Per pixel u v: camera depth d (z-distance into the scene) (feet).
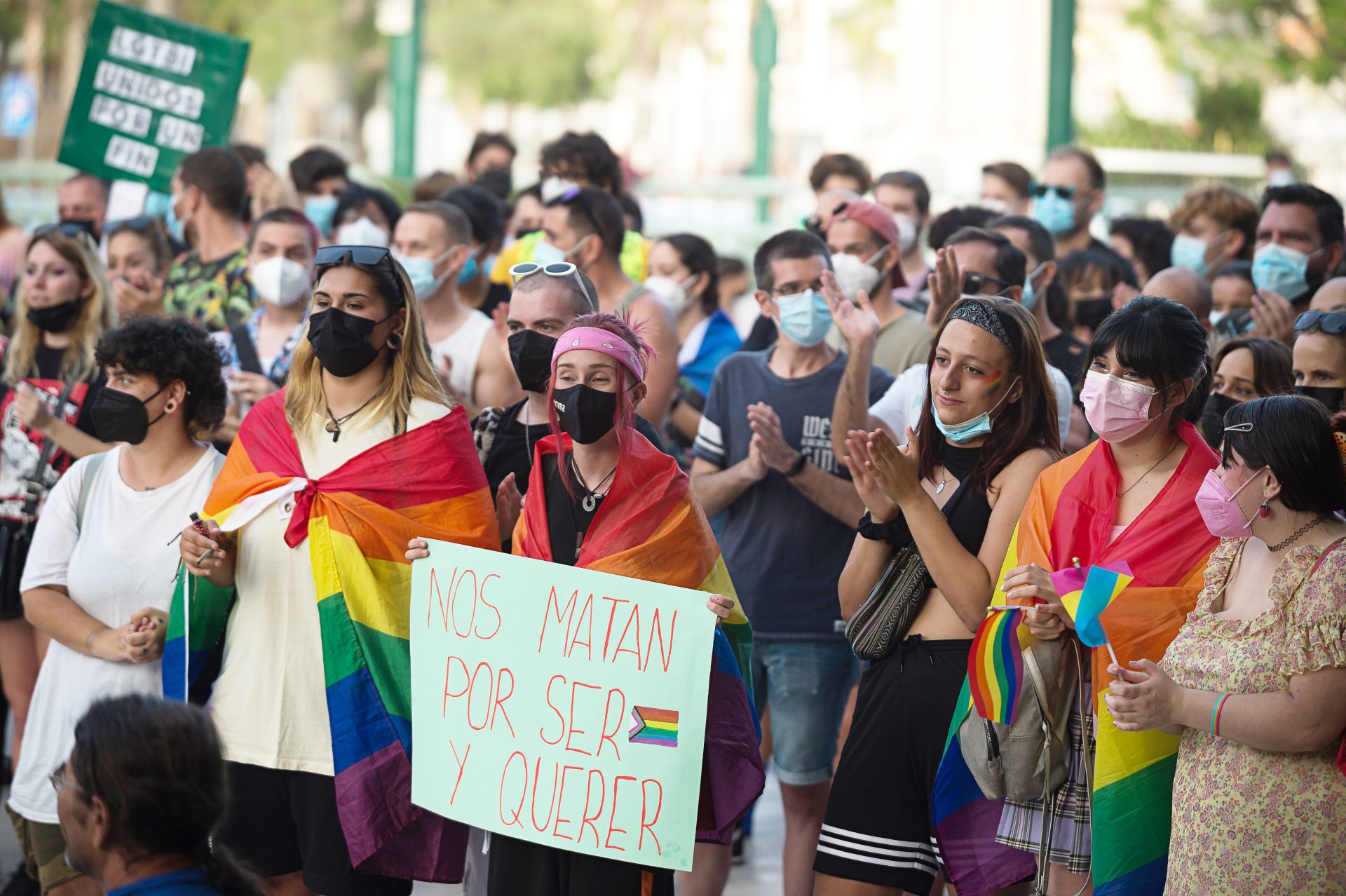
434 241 51.90
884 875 34.09
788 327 45.34
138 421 37.65
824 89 383.24
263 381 50.14
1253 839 28.76
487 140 87.56
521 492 39.68
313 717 34.45
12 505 49.70
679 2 409.90
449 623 33.35
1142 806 31.30
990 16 147.43
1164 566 31.30
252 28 288.10
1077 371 49.16
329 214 75.05
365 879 34.24
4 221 75.51
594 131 63.98
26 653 50.21
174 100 68.03
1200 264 64.39
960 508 34.78
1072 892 32.60
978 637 32.53
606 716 32.07
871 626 34.91
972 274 45.47
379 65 337.31
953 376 34.12
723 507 45.47
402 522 34.58
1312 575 28.60
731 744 32.30
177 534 37.99
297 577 34.86
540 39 351.46
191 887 24.85
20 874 47.80
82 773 24.81
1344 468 29.35
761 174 135.85
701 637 31.60
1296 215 53.57
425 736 33.45
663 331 49.96
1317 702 27.96
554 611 32.50
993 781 32.58
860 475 34.96
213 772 25.45
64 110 253.85
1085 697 32.48
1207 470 31.99
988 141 146.30
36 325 50.39
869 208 50.24
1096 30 227.40
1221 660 29.50
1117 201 122.11
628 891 32.04
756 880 50.98
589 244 51.11
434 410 35.58
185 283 57.52
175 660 35.14
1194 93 219.82
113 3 67.97
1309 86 212.84
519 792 32.53
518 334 38.17
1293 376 41.47
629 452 32.55
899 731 34.37
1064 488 32.73
